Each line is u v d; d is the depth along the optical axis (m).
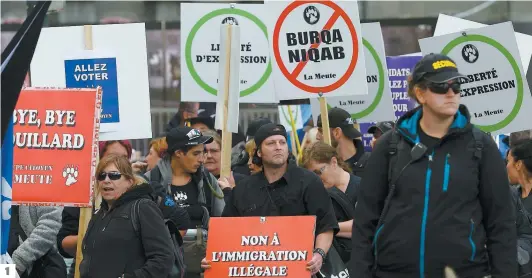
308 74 17.12
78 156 14.88
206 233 15.36
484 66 17.61
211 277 14.23
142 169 19.66
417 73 11.06
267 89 19.45
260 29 19.42
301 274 14.09
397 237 10.98
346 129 19.31
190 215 15.92
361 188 11.41
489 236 11.10
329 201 14.56
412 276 10.98
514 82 17.50
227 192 16.14
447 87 10.89
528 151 15.97
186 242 15.29
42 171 14.86
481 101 17.67
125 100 16.77
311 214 14.45
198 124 22.91
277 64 17.19
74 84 16.88
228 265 14.22
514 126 17.55
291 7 17.12
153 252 13.32
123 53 16.80
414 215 10.92
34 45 11.02
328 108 20.72
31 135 14.91
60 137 14.89
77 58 16.84
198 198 16.05
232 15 19.42
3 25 31.45
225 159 16.45
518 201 14.82
